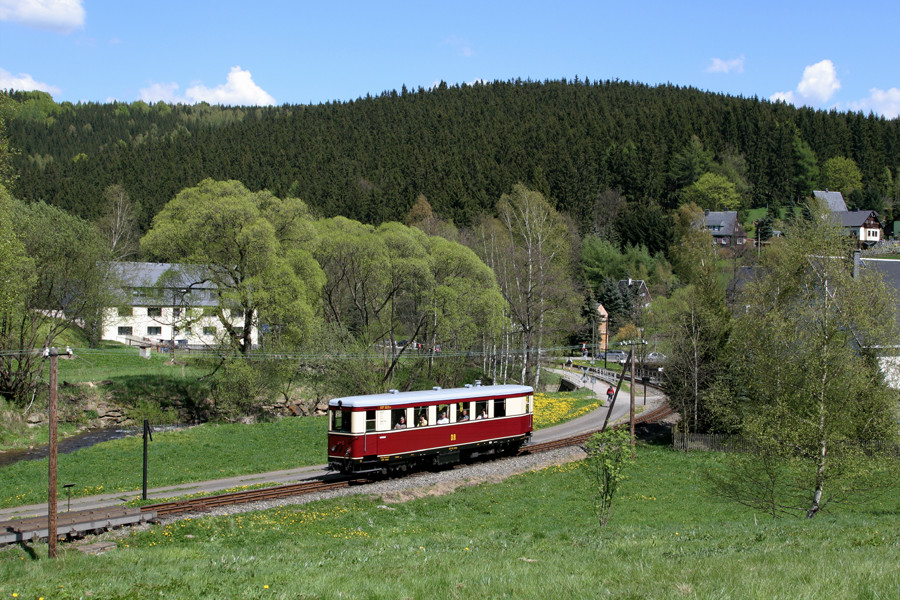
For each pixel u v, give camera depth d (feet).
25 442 146.61
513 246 249.34
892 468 84.58
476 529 85.81
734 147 584.81
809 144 600.39
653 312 255.91
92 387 175.01
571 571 49.78
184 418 175.73
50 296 169.07
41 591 48.37
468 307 180.34
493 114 631.56
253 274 170.50
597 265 379.76
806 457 90.53
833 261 113.91
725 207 504.43
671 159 531.91
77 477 115.24
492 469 121.90
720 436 149.07
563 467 126.62
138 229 377.71
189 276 174.29
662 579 43.93
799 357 93.86
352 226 213.46
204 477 114.93
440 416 118.21
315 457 133.39
